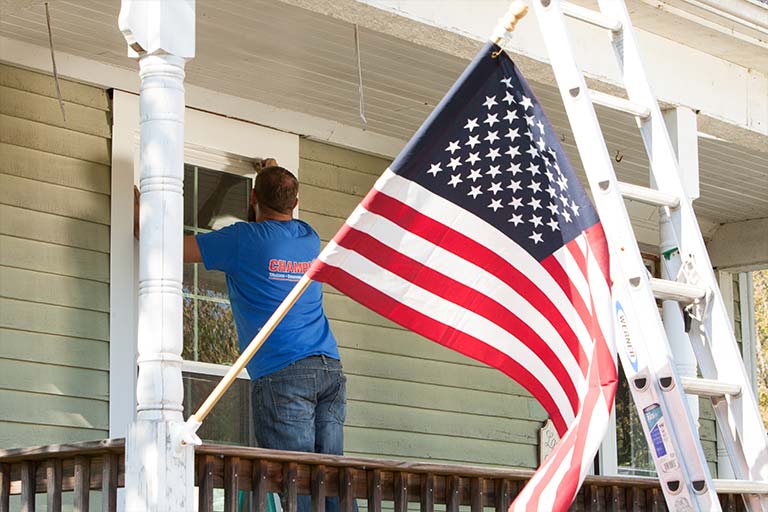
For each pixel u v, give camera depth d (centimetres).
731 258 1088
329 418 605
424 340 859
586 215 473
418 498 549
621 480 618
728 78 731
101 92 708
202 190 763
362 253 469
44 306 670
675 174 569
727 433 544
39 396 662
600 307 460
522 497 446
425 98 784
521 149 483
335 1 559
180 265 471
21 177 671
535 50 629
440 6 592
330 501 590
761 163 930
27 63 675
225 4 648
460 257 479
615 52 588
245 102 771
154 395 456
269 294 596
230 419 749
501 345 480
